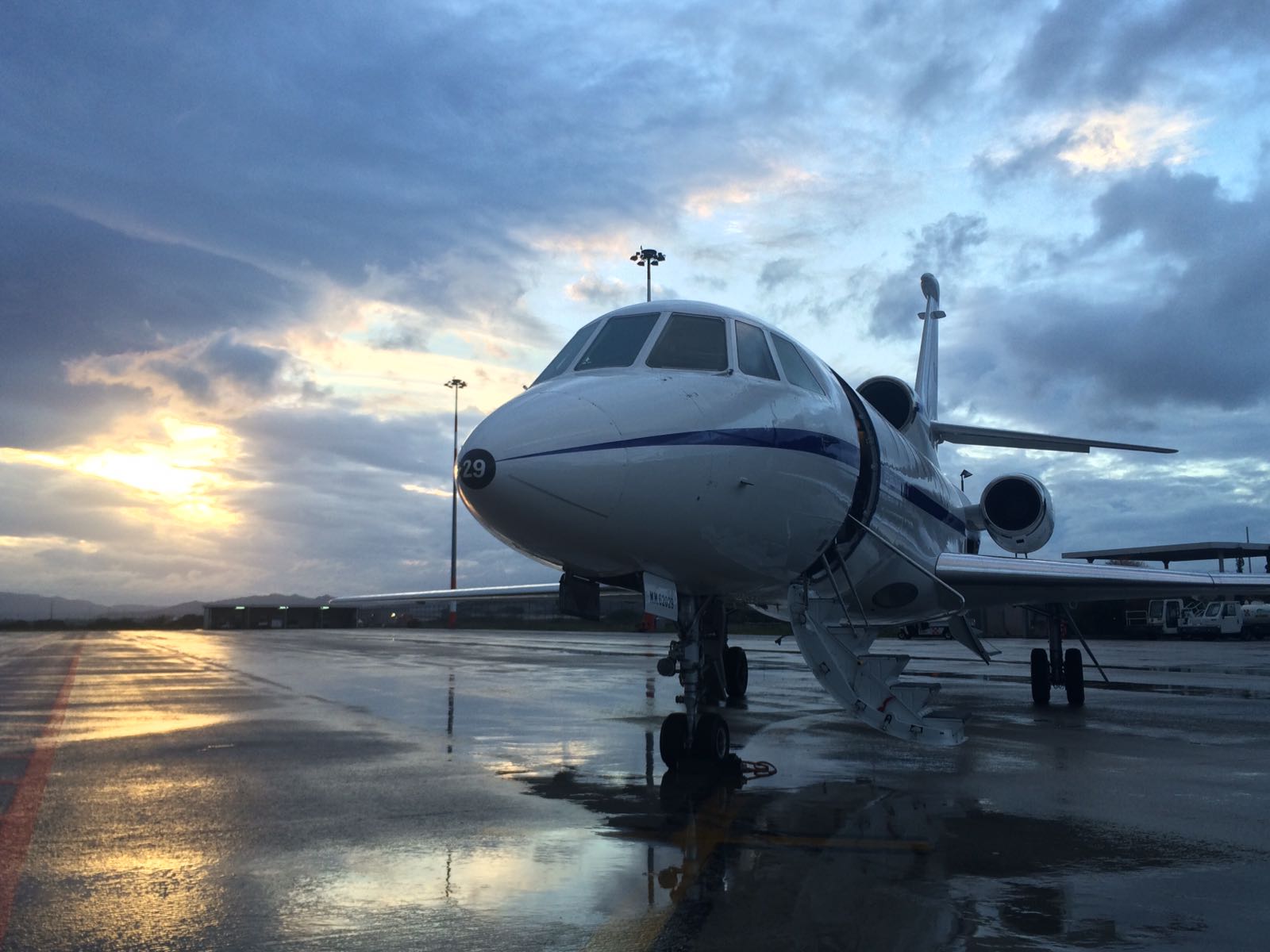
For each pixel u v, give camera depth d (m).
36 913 4.47
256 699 15.00
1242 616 51.09
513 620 90.31
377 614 99.94
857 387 13.75
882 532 10.51
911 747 9.76
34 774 8.17
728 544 7.81
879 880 4.96
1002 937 4.13
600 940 4.08
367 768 8.47
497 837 5.89
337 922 4.32
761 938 4.11
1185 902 4.62
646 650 32.88
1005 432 15.38
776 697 15.48
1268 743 10.22
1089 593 12.97
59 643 41.44
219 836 5.93
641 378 7.75
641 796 7.20
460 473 6.89
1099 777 8.11
